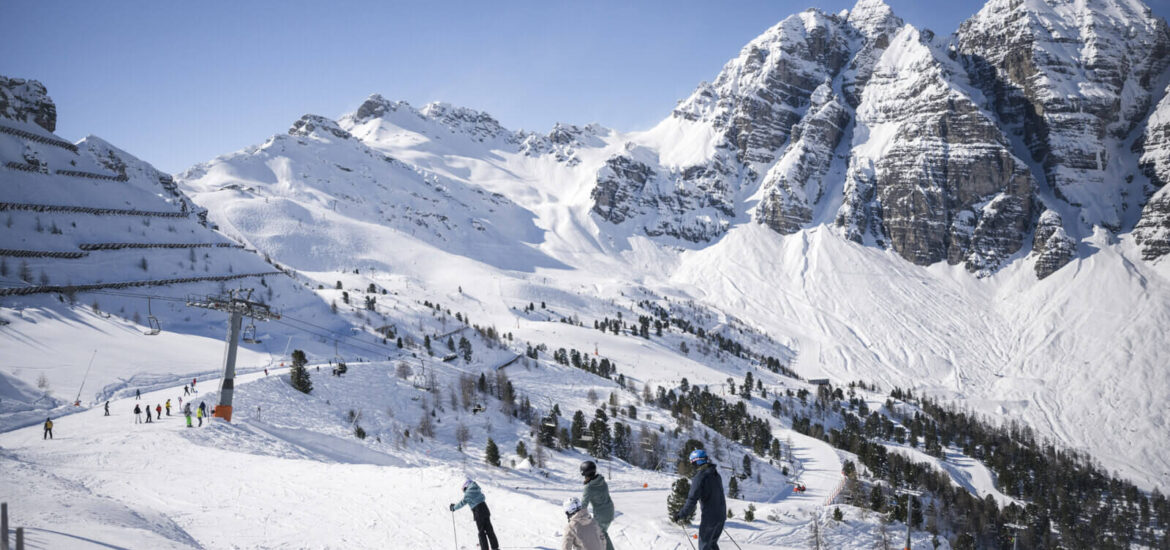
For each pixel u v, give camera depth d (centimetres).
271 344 15262
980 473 19325
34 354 10769
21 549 1692
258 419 9119
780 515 7394
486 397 14938
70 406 9006
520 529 2605
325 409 11094
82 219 19650
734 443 16325
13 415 8088
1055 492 18738
